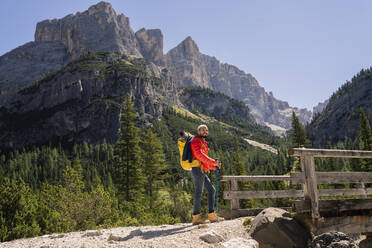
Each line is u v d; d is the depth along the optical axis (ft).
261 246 16.61
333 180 19.81
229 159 420.77
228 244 14.74
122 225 50.39
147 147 184.14
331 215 19.24
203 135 19.06
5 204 34.55
